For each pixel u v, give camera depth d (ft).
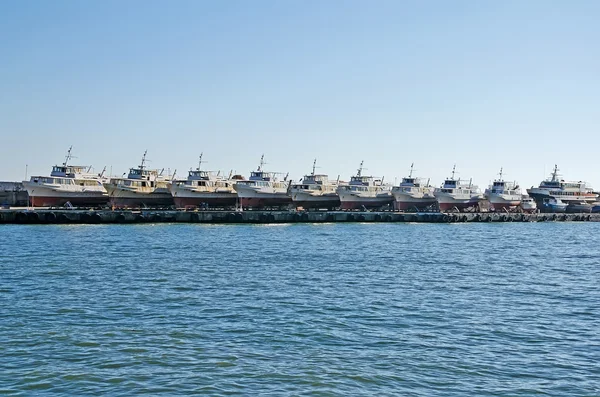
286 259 258.37
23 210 460.14
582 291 184.65
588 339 125.18
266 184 586.04
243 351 112.27
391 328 131.34
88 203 524.11
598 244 382.42
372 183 651.25
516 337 125.80
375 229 496.23
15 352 110.32
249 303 156.04
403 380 98.53
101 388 93.76
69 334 122.42
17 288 173.68
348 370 102.53
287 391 92.94
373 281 197.06
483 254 300.81
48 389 93.25
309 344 117.60
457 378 100.07
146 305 152.15
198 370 101.60
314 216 543.39
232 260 250.78
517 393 94.22
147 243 326.24
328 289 179.11
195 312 144.56
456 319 141.18
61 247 294.87
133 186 536.01
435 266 243.60
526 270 236.43
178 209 542.57
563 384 98.32
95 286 179.11
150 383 95.76
